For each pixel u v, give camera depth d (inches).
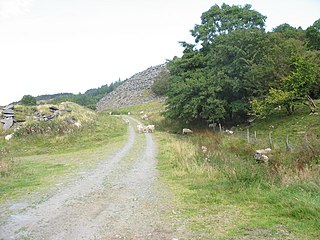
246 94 1280.8
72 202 366.0
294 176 386.0
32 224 289.1
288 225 249.9
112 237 246.8
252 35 1213.1
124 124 1950.1
